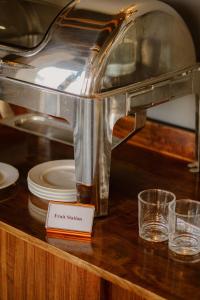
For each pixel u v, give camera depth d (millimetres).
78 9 1380
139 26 1354
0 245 1514
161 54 1444
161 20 1413
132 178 1610
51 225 1344
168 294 1147
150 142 1777
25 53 1385
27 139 1855
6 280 1534
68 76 1313
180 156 1727
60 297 1398
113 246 1307
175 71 1493
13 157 1729
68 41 1338
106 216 1420
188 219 1275
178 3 1637
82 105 1289
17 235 1376
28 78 1379
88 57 1297
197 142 1646
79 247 1302
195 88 1552
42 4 1466
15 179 1522
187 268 1227
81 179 1350
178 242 1286
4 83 1423
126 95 1335
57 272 1380
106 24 1323
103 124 1306
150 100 1410
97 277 1295
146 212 1336
